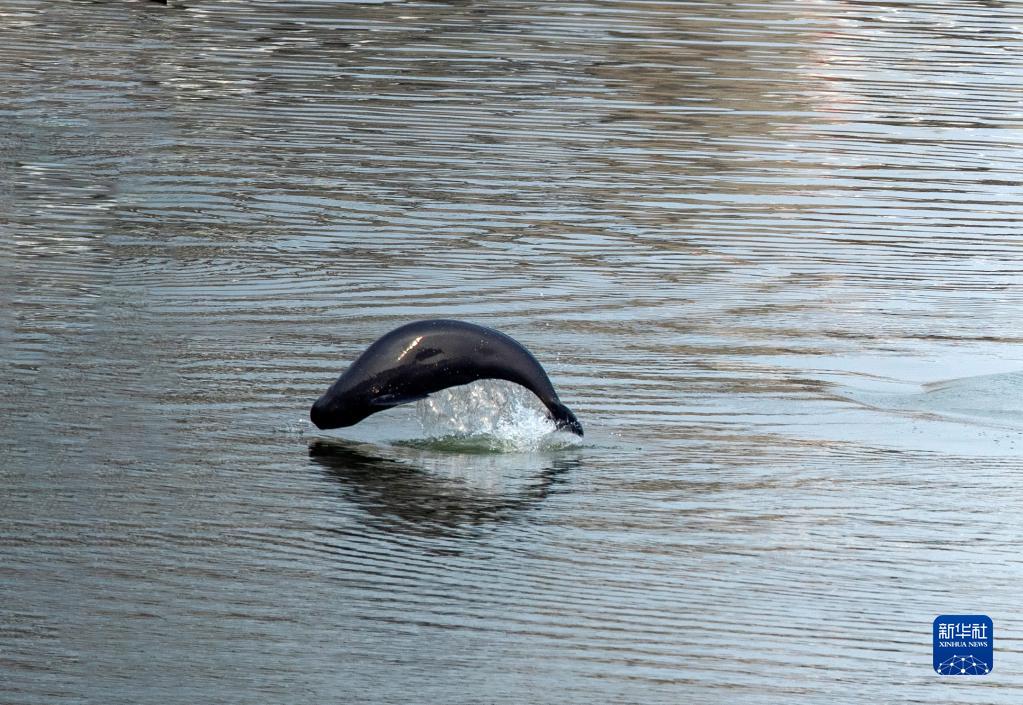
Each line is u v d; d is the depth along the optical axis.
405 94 81.94
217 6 103.06
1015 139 78.56
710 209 64.06
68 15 98.38
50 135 70.94
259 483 36.97
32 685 27.67
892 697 28.47
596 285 53.50
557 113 79.38
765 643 30.27
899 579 33.25
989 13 111.19
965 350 48.41
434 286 52.66
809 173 70.50
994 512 36.88
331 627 30.23
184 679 28.09
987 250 60.25
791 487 37.91
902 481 38.50
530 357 40.34
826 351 47.78
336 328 48.03
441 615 30.92
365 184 65.44
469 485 37.44
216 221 59.47
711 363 46.34
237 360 44.91
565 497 36.91
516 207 62.97
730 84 87.19
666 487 37.69
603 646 29.89
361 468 38.25
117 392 42.06
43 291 50.06
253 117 76.06
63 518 34.53
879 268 57.19
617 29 100.12
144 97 79.06
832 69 91.88
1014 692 28.84
